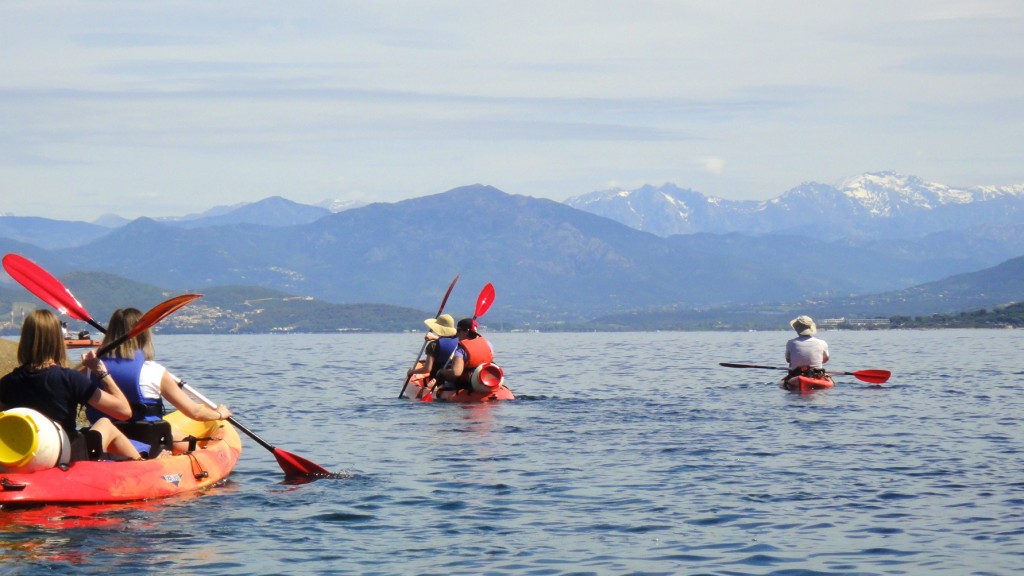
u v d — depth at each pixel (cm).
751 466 1145
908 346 6241
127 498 915
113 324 977
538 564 750
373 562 754
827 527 855
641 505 942
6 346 1750
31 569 723
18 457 859
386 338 14412
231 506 932
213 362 4175
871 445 1305
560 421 1605
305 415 1734
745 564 750
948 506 930
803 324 2216
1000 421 1570
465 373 1981
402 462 1193
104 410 920
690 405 1862
